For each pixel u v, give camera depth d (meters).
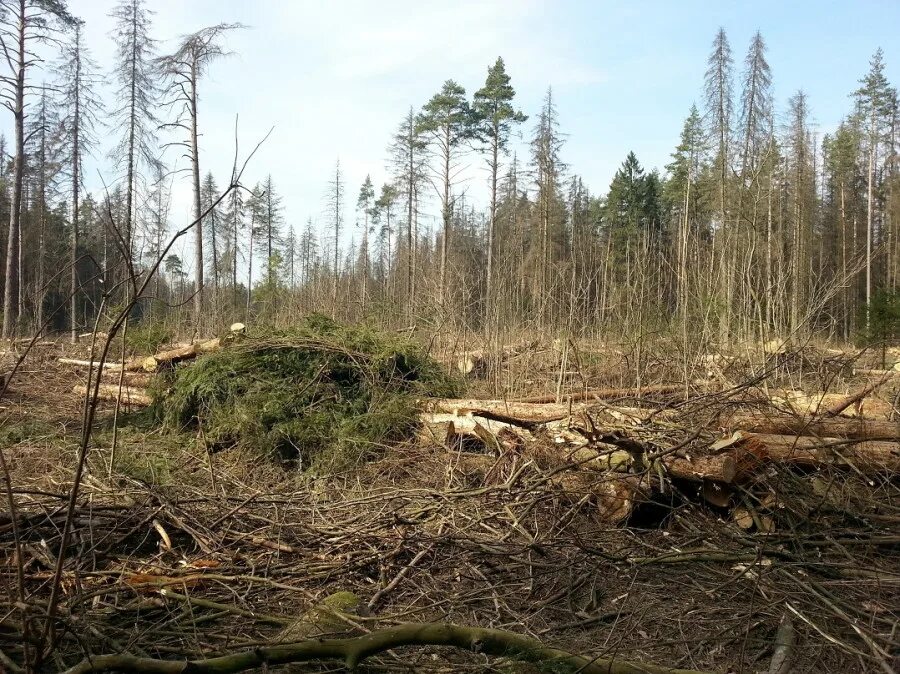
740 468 4.61
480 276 11.91
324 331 7.95
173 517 4.39
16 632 3.10
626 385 8.60
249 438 6.68
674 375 8.60
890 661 3.11
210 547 4.21
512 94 30.95
